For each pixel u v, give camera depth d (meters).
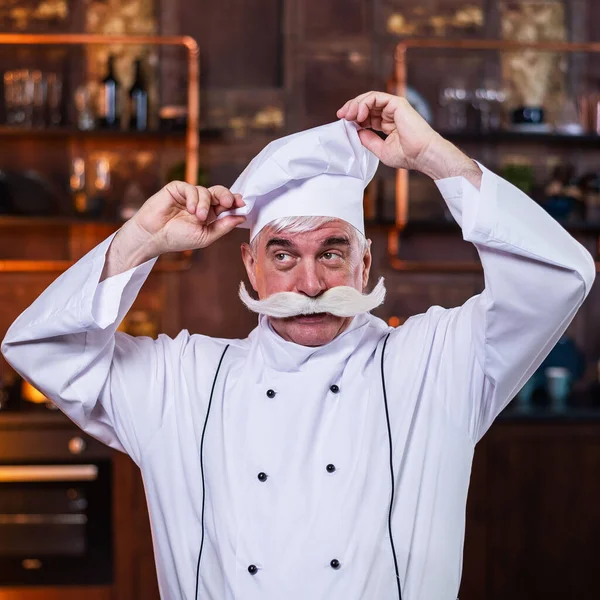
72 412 1.47
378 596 1.34
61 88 3.66
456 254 3.83
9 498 3.16
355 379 1.43
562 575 3.20
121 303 1.42
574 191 3.68
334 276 1.41
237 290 3.73
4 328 3.71
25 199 3.62
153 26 3.73
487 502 3.19
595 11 3.81
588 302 3.82
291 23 3.73
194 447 1.45
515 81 3.78
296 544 1.33
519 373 1.37
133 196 3.57
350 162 1.42
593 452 3.21
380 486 1.37
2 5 3.69
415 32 3.77
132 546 3.17
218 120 3.74
